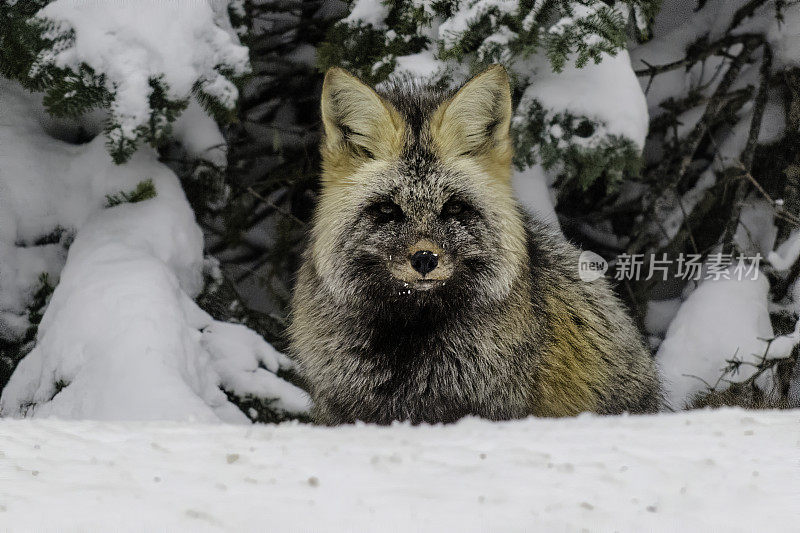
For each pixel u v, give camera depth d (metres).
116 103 11.70
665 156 16.70
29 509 4.23
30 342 12.98
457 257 8.46
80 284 11.77
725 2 16.48
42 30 11.77
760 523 4.34
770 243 16.00
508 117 9.02
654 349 15.79
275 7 15.54
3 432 6.27
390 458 5.42
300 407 12.45
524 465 5.32
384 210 8.62
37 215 13.18
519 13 12.21
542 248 9.91
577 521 4.30
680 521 4.36
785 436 6.29
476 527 4.16
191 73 12.02
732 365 13.51
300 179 14.80
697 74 17.00
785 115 16.00
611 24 12.18
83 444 5.89
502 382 8.81
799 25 15.59
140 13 11.93
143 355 10.79
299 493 4.65
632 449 5.87
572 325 9.52
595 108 12.92
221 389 12.29
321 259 8.92
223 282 13.94
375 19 13.07
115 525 4.04
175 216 12.91
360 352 8.87
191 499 4.48
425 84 10.76
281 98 16.28
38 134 13.61
